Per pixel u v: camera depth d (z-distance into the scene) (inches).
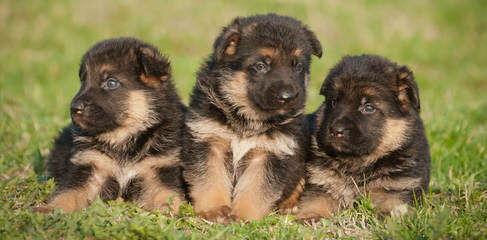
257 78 187.9
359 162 193.3
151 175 191.2
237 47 194.2
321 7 674.8
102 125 183.9
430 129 277.6
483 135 275.7
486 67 593.0
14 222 147.3
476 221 165.9
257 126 191.5
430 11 759.1
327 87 199.8
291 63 191.9
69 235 140.0
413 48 616.1
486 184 202.1
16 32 552.4
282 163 190.1
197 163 189.0
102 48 193.9
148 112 193.0
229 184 195.5
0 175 212.1
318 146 200.4
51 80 430.3
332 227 165.8
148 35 568.7
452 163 237.0
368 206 179.8
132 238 140.6
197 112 193.3
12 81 418.6
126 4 621.9
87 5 612.4
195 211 182.9
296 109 194.9
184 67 470.6
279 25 197.0
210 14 624.1
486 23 735.1
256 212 183.2
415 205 180.9
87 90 185.2
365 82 189.3
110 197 191.8
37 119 291.9
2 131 263.1
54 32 558.9
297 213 193.3
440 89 443.2
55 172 202.2
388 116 190.5
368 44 603.8
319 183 196.1
